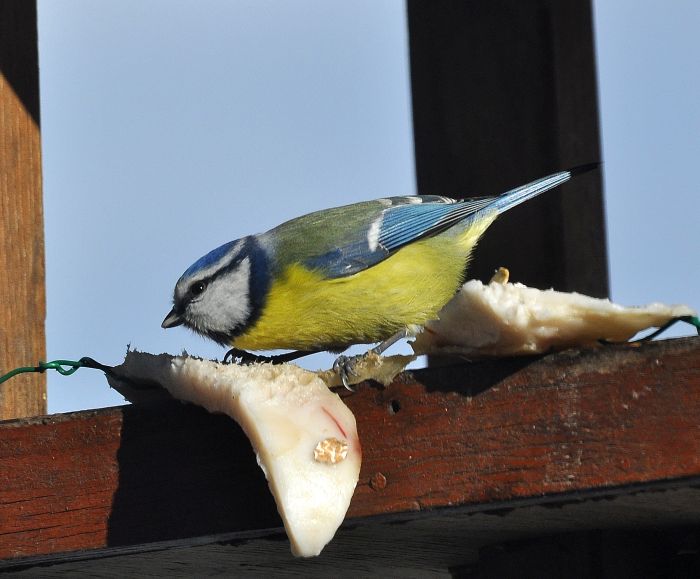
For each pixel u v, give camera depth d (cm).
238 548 250
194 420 248
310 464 246
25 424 249
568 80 261
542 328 246
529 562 250
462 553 252
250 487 248
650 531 250
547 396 246
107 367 251
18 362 255
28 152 256
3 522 249
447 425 247
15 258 255
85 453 249
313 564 253
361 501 247
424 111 262
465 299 247
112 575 253
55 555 249
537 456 246
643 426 246
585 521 249
